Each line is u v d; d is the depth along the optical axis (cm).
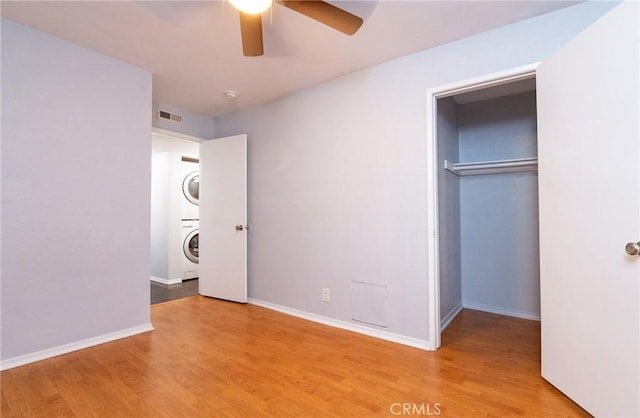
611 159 138
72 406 160
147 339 247
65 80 222
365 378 188
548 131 177
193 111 373
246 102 343
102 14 192
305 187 304
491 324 286
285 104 321
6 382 182
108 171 243
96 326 235
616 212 136
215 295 374
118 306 247
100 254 238
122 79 251
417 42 223
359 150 266
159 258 484
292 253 314
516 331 268
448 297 293
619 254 135
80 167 228
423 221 233
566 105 163
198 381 184
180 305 346
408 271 240
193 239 503
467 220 344
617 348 136
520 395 169
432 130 230
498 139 329
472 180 342
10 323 198
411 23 201
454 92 226
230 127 378
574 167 158
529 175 312
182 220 488
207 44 227
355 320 267
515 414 153
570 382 162
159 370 197
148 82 267
